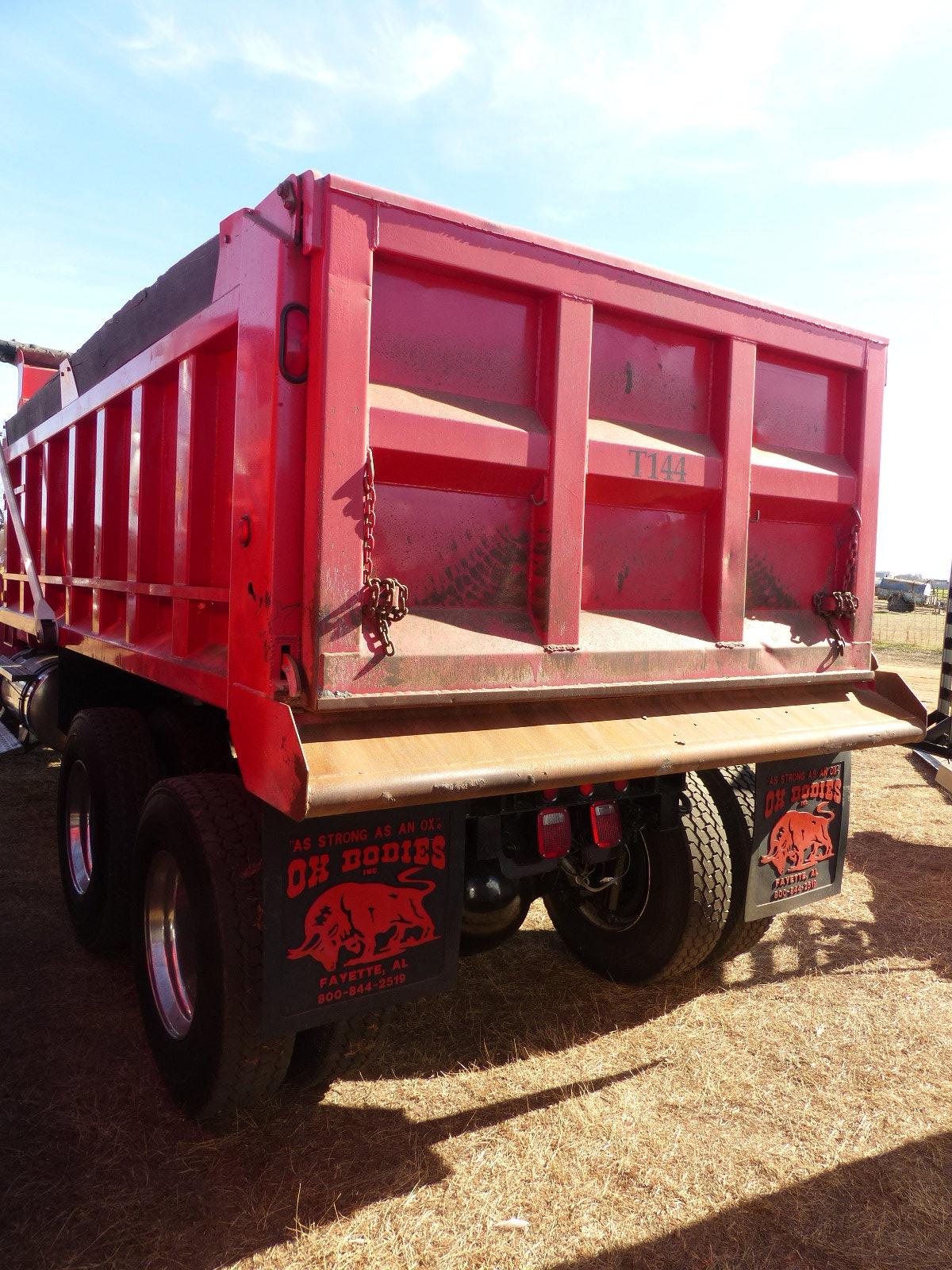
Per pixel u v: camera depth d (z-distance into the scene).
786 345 3.22
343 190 2.21
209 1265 2.18
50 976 3.73
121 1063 3.08
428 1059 3.14
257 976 2.42
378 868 2.51
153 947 2.96
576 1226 2.32
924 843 5.89
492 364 2.60
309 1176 2.50
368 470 2.27
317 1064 2.67
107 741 3.78
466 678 2.47
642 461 2.87
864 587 3.55
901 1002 3.62
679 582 3.11
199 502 2.96
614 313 2.85
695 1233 2.31
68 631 4.65
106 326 4.00
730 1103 2.89
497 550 2.64
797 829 3.59
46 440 5.02
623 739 2.70
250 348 2.37
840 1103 2.91
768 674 3.22
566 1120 2.79
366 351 2.25
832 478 3.39
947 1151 2.67
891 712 3.51
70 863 4.09
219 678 2.64
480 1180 2.49
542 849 2.87
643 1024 3.41
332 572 2.21
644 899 3.63
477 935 3.38
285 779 2.08
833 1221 2.36
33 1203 2.38
